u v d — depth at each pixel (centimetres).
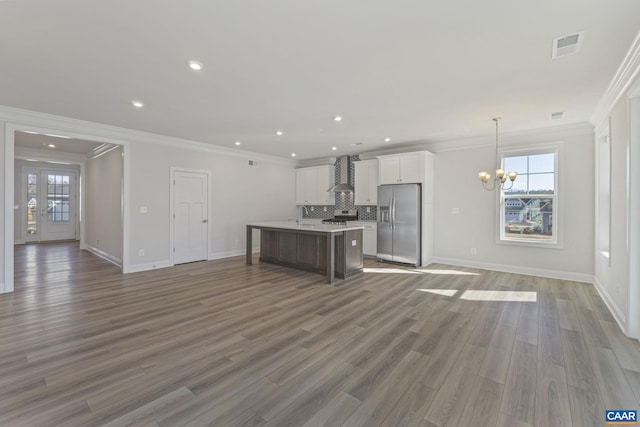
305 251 530
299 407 173
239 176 692
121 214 540
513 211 512
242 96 341
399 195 584
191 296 382
